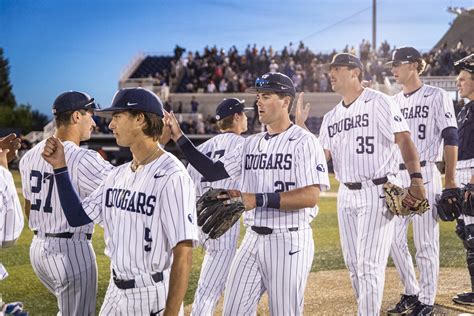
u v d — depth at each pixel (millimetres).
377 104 4230
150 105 2676
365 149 4246
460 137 5441
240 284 3600
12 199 3061
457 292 5727
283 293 3486
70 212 2953
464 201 4930
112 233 2803
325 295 5715
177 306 2592
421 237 5000
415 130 5168
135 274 2689
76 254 3541
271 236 3518
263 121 3639
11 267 7391
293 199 3387
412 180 4172
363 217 4242
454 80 26891
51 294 6070
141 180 2684
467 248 5371
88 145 24844
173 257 2604
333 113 4535
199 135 25781
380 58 30156
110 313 2775
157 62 36594
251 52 33281
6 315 3051
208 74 32312
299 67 30859
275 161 3557
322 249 8273
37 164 3574
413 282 5066
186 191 2639
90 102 3727
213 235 3359
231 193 3350
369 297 4160
